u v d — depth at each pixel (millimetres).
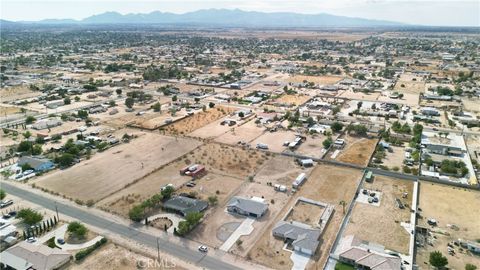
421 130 146000
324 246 76938
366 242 77312
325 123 163250
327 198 97062
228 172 113812
